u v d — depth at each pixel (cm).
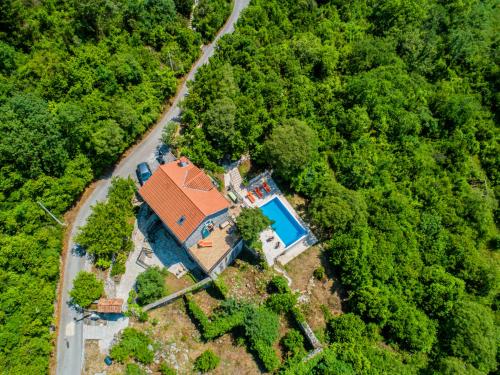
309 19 8606
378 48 8512
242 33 7750
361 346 5528
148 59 6950
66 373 4756
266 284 5828
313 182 6662
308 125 7238
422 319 5956
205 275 5544
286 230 6391
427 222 6838
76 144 5747
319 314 5888
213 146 6444
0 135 5009
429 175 7562
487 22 10812
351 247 5925
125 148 6444
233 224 5825
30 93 5541
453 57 9581
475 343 5691
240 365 5262
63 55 6300
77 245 5531
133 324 5116
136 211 5881
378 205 6788
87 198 5934
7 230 5012
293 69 7525
